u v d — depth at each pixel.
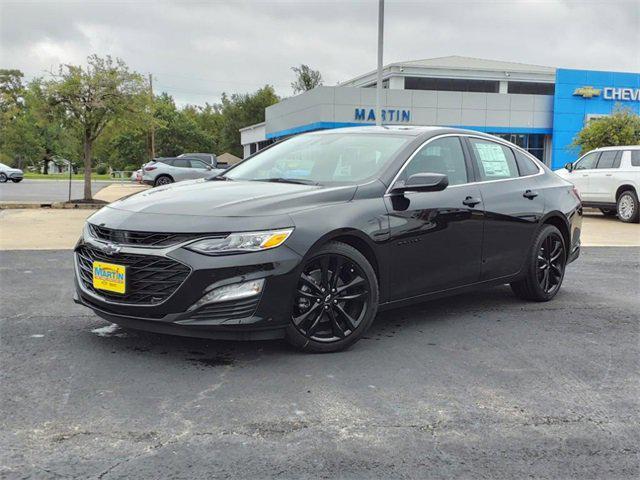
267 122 49.41
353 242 4.36
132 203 4.30
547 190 6.07
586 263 8.84
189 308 3.76
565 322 5.31
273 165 5.21
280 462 2.77
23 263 7.77
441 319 5.31
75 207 17.69
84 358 4.04
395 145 4.98
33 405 3.29
